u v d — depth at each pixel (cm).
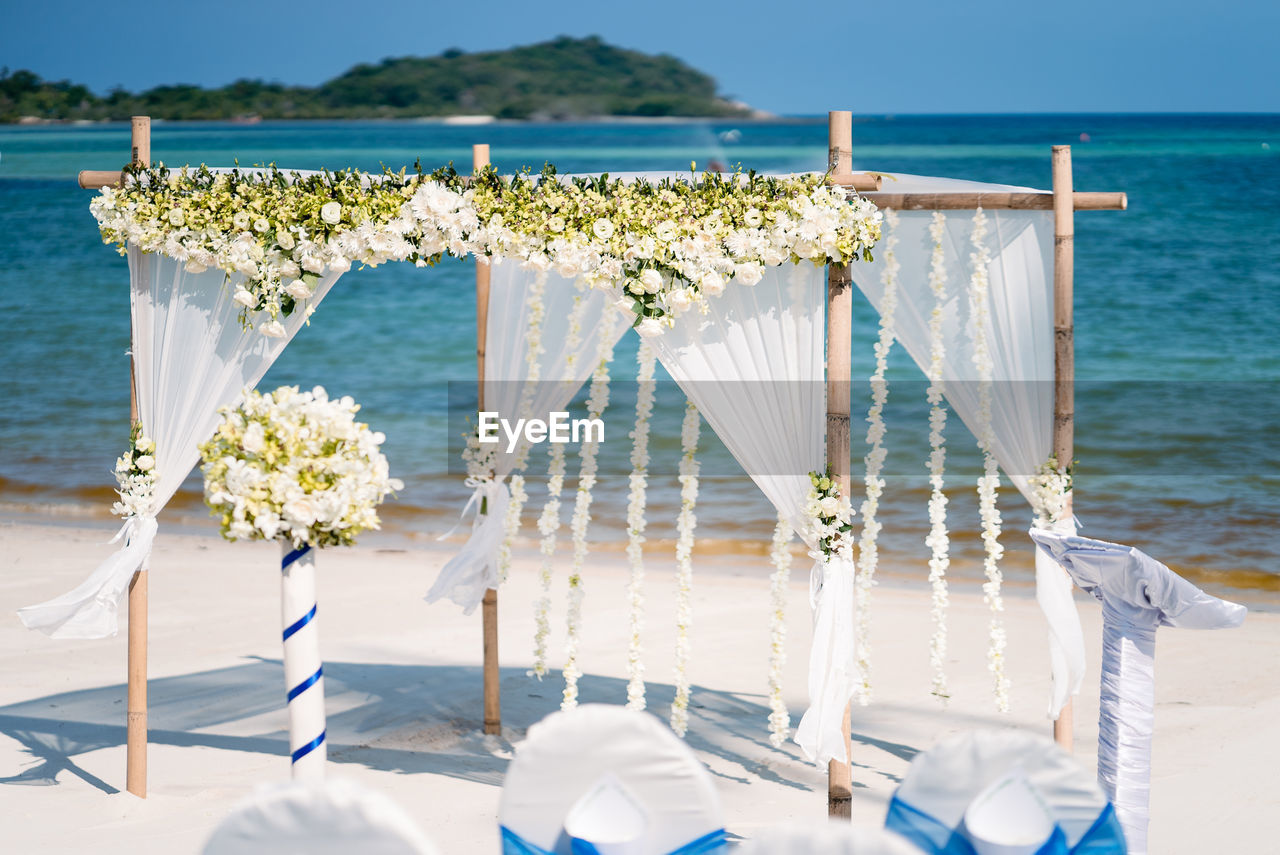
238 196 485
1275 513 1059
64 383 1723
